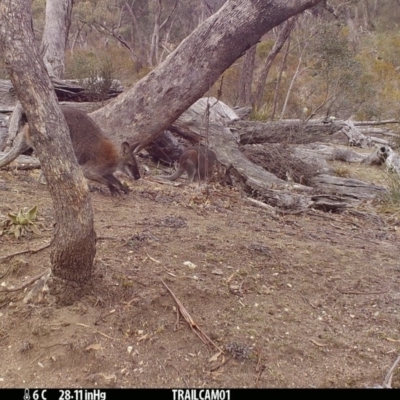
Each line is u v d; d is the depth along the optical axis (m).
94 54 10.89
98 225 2.50
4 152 3.71
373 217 3.52
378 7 18.33
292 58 10.53
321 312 2.10
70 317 1.84
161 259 2.23
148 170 4.32
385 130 7.16
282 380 1.74
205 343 1.83
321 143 6.23
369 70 10.18
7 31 1.61
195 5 16.56
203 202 3.28
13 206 2.58
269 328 1.94
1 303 1.91
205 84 3.81
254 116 6.56
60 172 1.69
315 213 3.51
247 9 3.69
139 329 1.85
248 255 2.41
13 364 1.72
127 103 3.82
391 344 1.95
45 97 1.65
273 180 3.90
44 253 2.16
